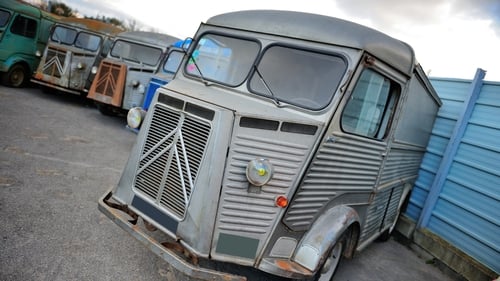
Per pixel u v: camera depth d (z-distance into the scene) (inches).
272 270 105.1
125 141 284.7
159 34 356.8
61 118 303.9
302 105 112.7
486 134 202.8
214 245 101.1
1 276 101.2
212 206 99.3
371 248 208.7
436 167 232.1
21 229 126.8
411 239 227.6
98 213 153.3
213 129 99.3
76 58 350.6
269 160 102.9
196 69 138.0
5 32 358.3
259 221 104.2
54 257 116.6
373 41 117.4
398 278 176.4
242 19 136.4
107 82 315.9
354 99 117.0
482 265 183.9
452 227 209.5
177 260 96.9
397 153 164.6
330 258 131.5
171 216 105.7
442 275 193.8
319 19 123.8
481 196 198.2
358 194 136.9
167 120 111.3
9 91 358.0
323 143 108.6
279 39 124.1
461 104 224.4
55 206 150.0
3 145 203.3
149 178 113.7
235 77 126.6
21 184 161.6
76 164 205.2
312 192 112.7
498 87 202.2
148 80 314.0
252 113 101.2
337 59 114.2
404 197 219.8
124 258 127.0
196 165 102.0
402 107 146.2
